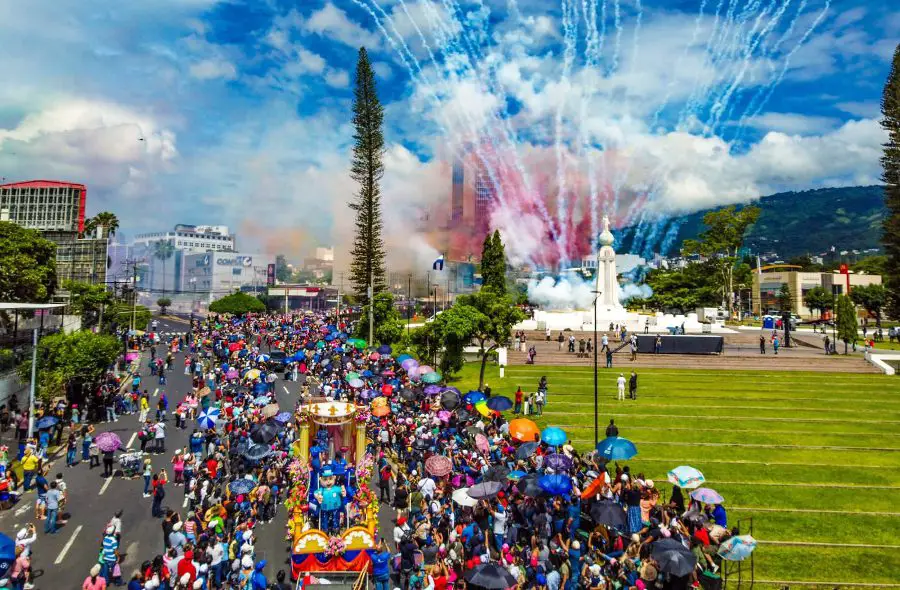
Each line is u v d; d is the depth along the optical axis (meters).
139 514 29.66
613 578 21.08
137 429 44.22
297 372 61.16
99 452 36.59
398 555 23.77
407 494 29.69
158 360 59.59
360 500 26.16
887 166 83.44
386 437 37.81
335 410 29.47
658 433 41.44
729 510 29.41
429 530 24.44
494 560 22.55
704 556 21.58
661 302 128.88
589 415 46.19
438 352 64.38
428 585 20.77
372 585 22.81
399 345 71.44
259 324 99.50
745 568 24.19
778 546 26.05
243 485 27.64
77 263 99.12
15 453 38.47
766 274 164.62
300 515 25.73
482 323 55.59
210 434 36.00
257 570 21.33
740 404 49.31
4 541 20.23
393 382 49.16
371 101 92.81
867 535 26.94
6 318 58.91
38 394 45.00
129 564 24.66
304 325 94.00
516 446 34.38
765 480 33.12
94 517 29.27
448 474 29.11
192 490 29.77
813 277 152.88
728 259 131.88
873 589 22.97
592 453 31.62
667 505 25.42
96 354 47.41
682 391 54.09
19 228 69.06
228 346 67.62
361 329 80.75
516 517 26.22
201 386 50.50
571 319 98.31
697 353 73.31
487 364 68.50
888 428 42.44
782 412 46.78
